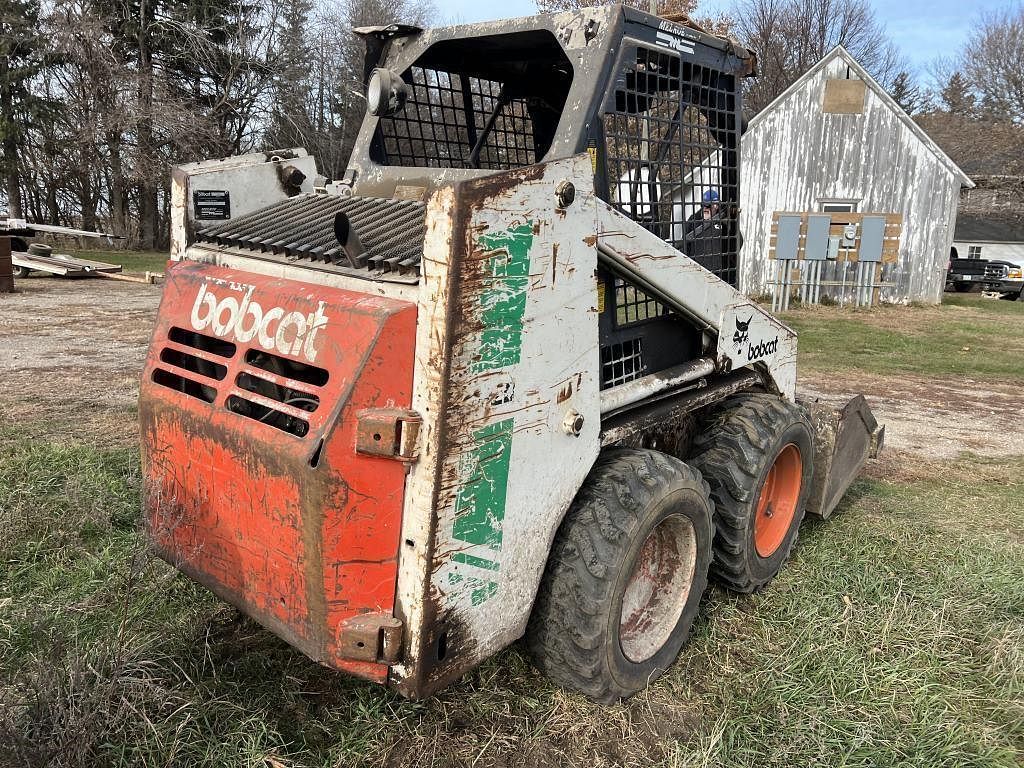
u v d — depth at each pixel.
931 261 16.92
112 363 7.57
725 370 3.41
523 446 2.29
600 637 2.55
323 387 2.11
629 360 2.95
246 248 2.72
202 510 2.47
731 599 3.56
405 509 2.11
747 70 3.46
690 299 3.06
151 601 3.08
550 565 2.57
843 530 4.45
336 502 2.06
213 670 2.68
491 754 2.49
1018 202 29.16
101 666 2.39
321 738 2.48
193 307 2.63
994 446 6.62
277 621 2.29
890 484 5.45
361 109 29.33
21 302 11.33
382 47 3.39
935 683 3.00
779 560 3.70
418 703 2.65
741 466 3.29
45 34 23.16
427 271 2.01
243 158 3.18
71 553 3.49
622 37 2.67
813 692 2.92
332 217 2.76
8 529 3.56
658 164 2.96
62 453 4.61
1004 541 4.42
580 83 2.62
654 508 2.65
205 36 25.39
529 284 2.19
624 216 2.62
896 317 15.41
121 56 24.72
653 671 2.86
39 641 2.74
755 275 17.33
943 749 2.64
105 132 23.22
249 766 2.29
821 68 16.31
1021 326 14.36
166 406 2.54
